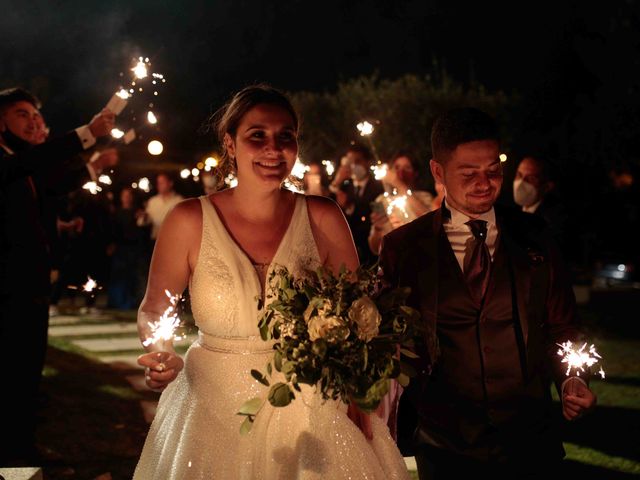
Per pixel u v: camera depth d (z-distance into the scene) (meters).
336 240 3.35
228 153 3.32
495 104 21.34
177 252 3.21
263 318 2.91
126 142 5.23
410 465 5.50
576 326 3.30
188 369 3.19
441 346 3.26
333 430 3.03
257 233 3.25
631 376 8.25
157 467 3.14
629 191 18.39
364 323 2.74
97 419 6.65
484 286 3.25
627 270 16.92
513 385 3.21
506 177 16.50
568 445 6.02
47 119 22.16
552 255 3.29
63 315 13.55
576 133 19.08
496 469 3.19
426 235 3.33
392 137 21.83
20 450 5.34
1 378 5.21
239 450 3.03
